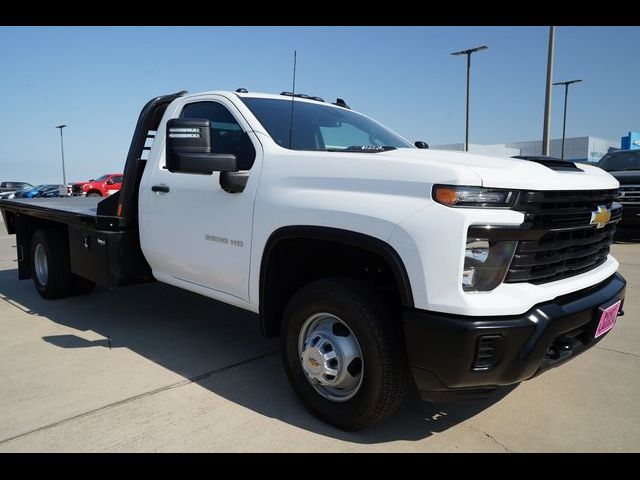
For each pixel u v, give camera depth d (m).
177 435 2.92
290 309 3.08
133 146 4.41
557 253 2.71
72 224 4.98
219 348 4.37
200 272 3.81
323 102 4.36
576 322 2.68
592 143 49.09
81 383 3.62
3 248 11.22
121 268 4.43
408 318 2.51
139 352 4.26
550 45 14.36
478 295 2.41
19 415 3.15
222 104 3.80
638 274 7.16
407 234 2.49
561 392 3.49
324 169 2.94
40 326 4.98
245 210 3.34
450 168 2.45
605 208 3.04
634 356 4.13
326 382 2.95
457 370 2.42
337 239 2.76
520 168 2.67
